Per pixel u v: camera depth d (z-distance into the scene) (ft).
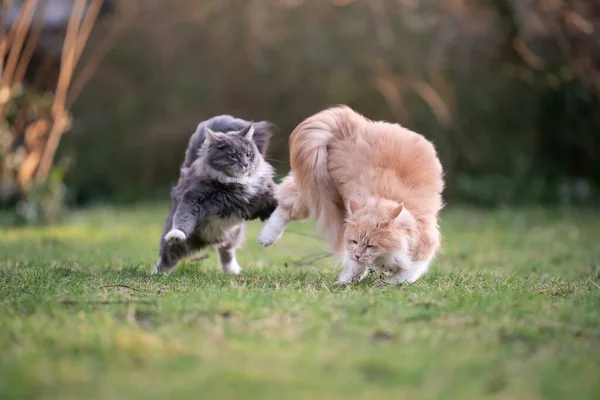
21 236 51.06
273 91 87.61
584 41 74.08
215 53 87.97
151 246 46.50
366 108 86.22
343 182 28.32
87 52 86.63
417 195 27.81
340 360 17.21
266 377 16.20
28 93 63.00
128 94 90.58
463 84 84.53
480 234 60.08
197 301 22.76
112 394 15.17
